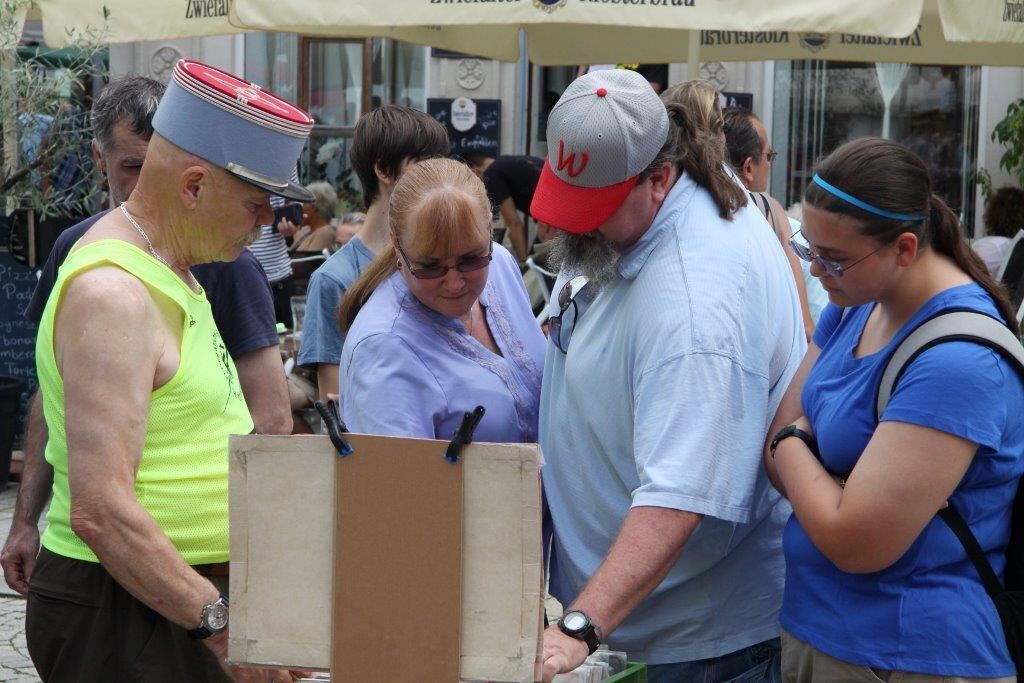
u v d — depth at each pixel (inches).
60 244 245.9
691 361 177.8
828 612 180.2
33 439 240.8
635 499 177.2
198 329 186.9
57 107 522.0
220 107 173.0
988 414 164.4
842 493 172.6
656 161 185.3
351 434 144.3
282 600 147.4
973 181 734.5
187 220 178.5
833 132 747.4
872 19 350.3
